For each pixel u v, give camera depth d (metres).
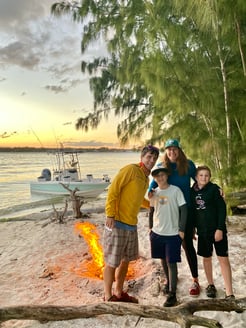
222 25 6.89
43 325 3.16
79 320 3.21
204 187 3.63
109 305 3.18
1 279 4.89
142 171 3.60
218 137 8.34
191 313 2.96
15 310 3.01
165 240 3.62
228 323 3.12
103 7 12.36
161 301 3.74
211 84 8.09
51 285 4.50
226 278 3.53
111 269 3.60
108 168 56.66
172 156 3.72
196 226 3.70
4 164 79.00
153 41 8.24
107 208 3.53
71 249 6.47
